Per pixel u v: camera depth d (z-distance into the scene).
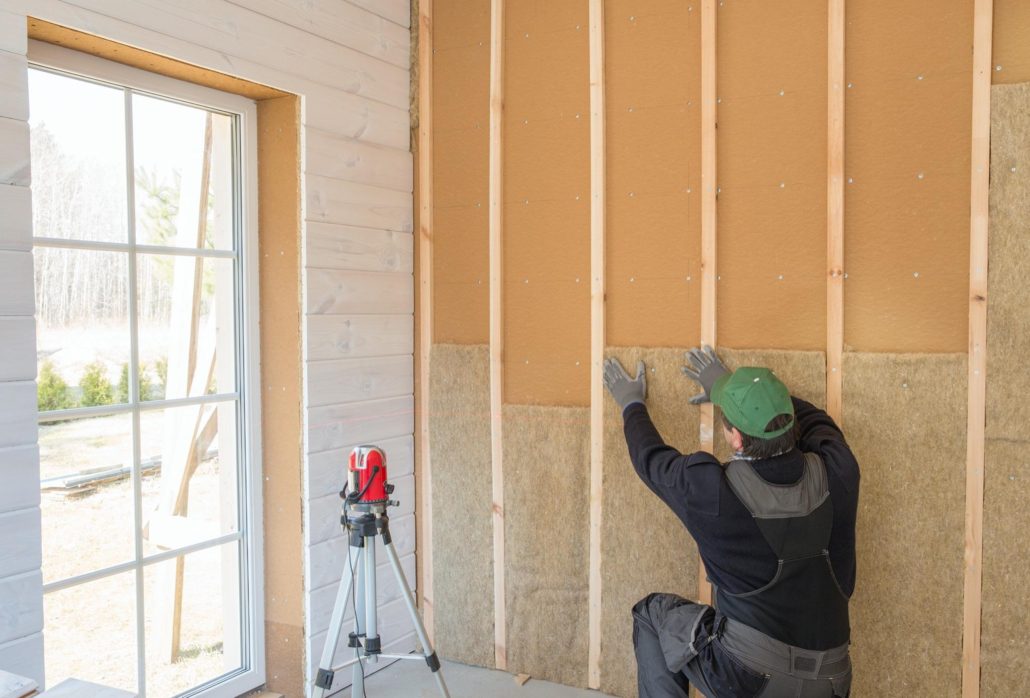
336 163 2.80
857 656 2.45
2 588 1.86
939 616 2.35
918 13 2.33
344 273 2.85
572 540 2.88
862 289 2.42
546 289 2.90
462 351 3.07
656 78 2.69
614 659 2.81
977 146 2.24
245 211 2.72
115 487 2.31
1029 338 2.21
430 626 3.17
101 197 2.27
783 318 2.53
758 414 2.03
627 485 2.76
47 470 2.13
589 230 2.82
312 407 2.73
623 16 2.74
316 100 2.71
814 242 2.48
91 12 2.03
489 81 2.99
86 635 2.23
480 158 3.02
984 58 2.23
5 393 1.86
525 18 2.91
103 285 2.28
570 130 2.85
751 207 2.57
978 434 2.27
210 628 2.64
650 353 2.71
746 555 2.01
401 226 3.12
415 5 3.15
